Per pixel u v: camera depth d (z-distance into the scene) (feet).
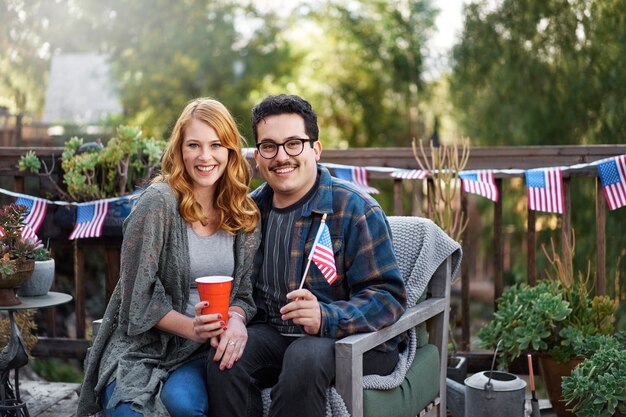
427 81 53.62
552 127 26.16
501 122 28.48
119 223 12.23
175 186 8.20
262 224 8.79
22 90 42.98
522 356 12.46
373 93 54.34
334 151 13.29
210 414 7.69
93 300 24.88
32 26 43.14
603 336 10.94
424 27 53.93
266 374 8.18
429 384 9.39
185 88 48.14
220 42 47.55
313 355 7.47
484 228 30.53
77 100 44.70
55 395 12.78
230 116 8.45
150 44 46.19
